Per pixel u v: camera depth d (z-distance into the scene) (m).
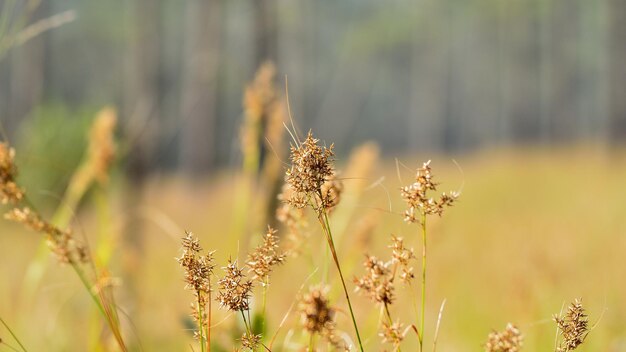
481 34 54.75
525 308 3.41
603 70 46.19
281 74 15.57
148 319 3.53
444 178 17.39
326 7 51.62
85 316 3.63
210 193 15.98
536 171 20.38
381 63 59.12
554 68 44.28
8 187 1.68
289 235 2.00
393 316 2.78
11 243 4.82
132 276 3.83
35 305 3.46
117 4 38.38
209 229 7.01
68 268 3.54
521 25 48.00
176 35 38.72
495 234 7.37
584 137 49.62
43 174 8.63
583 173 18.36
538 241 6.25
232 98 36.97
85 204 7.59
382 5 49.12
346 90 58.78
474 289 4.53
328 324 1.47
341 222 2.89
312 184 1.48
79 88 43.12
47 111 14.97
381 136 62.66
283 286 3.02
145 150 6.33
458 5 45.50
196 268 1.50
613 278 4.35
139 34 19.23
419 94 54.38
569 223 8.22
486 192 13.98
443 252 5.64
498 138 59.91
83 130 14.13
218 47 24.06
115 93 42.66
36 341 3.16
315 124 52.81
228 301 1.50
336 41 55.88
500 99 58.69
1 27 2.56
